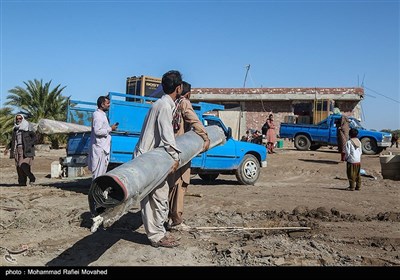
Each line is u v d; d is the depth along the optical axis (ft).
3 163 69.31
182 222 24.12
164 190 18.54
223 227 22.80
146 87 57.52
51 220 24.18
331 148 91.61
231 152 40.93
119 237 20.66
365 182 45.91
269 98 113.60
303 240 20.88
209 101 117.91
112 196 14.58
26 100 109.19
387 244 20.53
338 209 29.01
